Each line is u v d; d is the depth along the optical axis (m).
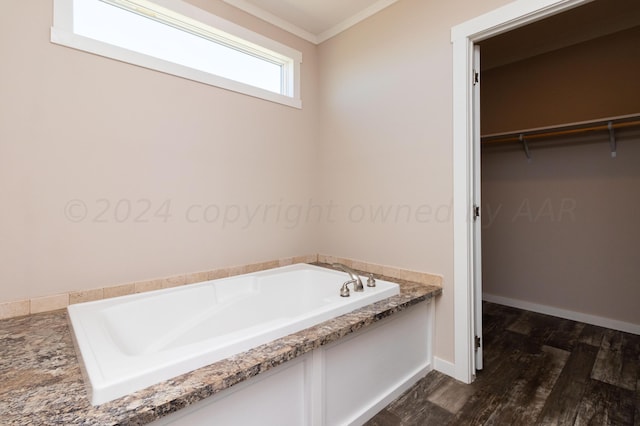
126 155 1.83
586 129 2.68
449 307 1.99
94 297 1.73
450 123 1.97
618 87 2.64
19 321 1.48
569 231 2.92
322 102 2.87
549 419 1.56
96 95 1.72
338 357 1.45
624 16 2.42
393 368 1.78
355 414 1.54
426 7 2.10
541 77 3.07
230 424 1.06
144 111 1.89
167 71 1.97
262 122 2.48
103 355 1.03
